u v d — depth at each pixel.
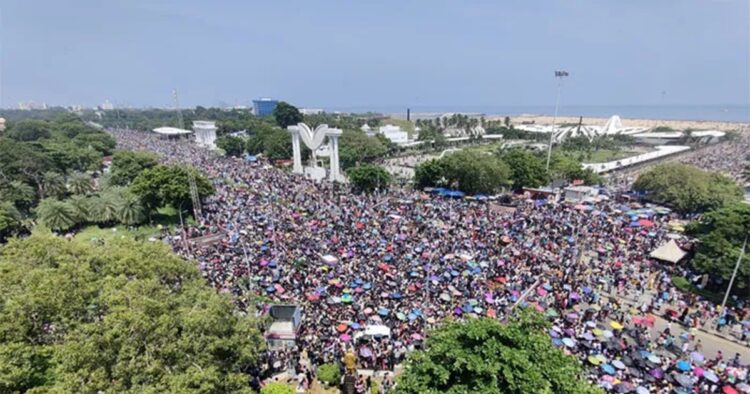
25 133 128.12
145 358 19.11
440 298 37.00
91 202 62.38
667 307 38.38
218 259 45.00
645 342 32.53
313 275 41.75
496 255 47.19
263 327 31.20
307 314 35.34
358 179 82.00
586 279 41.88
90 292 23.22
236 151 133.50
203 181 65.06
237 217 61.09
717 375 27.66
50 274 23.77
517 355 15.49
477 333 16.48
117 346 19.08
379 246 49.03
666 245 46.94
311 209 65.56
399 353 30.14
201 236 55.12
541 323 18.08
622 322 35.41
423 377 16.38
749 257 37.69
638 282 41.59
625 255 48.31
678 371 28.17
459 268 43.56
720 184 73.00
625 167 114.81
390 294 37.78
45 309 21.48
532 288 39.22
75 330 20.03
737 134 195.25
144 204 62.91
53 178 73.06
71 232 59.81
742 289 39.25
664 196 74.19
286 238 51.78
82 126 157.38
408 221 60.16
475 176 81.69
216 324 22.80
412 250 48.00
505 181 82.88
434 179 88.25
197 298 25.25
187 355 21.02
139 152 89.06
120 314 19.69
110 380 18.34
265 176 94.19
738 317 36.31
